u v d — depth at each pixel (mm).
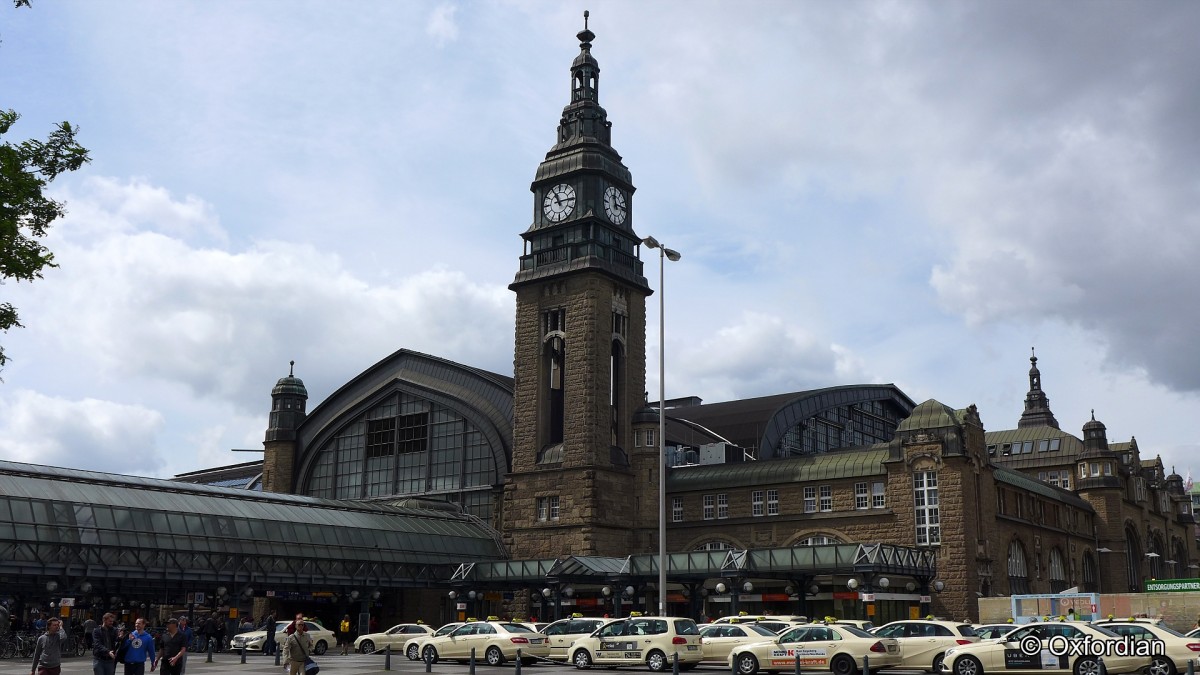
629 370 91062
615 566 77188
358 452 106938
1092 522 112500
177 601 87188
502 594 87000
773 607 80375
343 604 85625
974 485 78500
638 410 90562
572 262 88938
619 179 93250
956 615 74688
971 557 75688
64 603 63250
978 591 75938
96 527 68500
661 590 53625
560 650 52844
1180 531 140750
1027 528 89188
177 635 30328
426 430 101938
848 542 80875
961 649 39781
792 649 42688
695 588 75188
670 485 90625
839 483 82812
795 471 85188
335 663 54250
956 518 76188
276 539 78625
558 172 92312
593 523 83375
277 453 110812
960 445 77375
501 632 51781
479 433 98062
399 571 85438
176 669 30047
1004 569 82562
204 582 73375
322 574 80312
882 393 131500
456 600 84688
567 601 82000
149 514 72250
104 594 74625
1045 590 91438
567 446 86125
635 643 46375
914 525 77938
